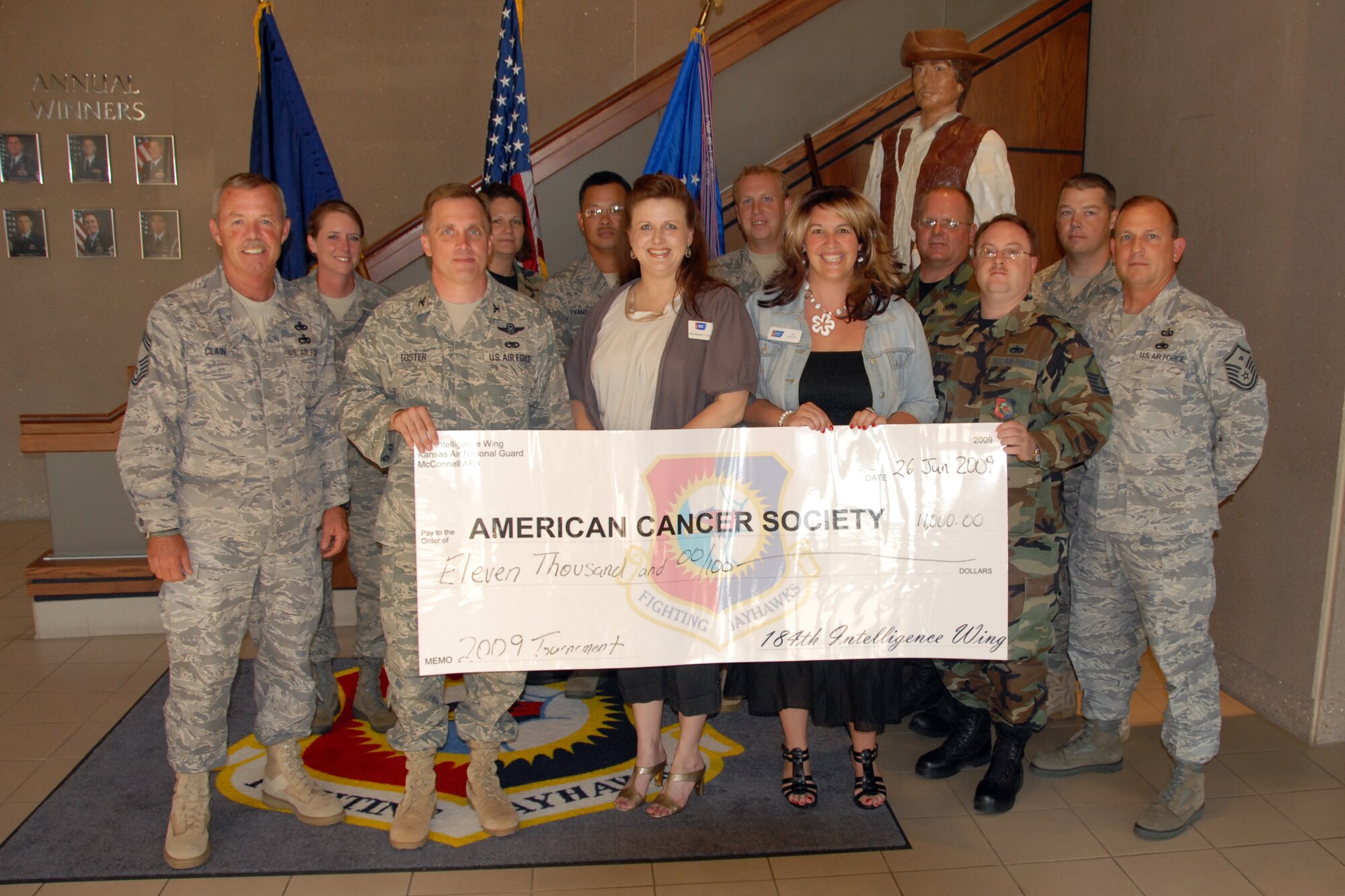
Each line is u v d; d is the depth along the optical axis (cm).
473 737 251
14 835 249
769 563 237
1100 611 276
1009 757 266
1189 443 254
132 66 557
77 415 393
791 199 418
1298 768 286
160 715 322
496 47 587
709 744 305
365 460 311
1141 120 398
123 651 380
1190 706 254
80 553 401
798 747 267
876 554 237
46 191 561
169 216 568
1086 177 309
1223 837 250
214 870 234
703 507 234
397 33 580
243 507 238
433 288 239
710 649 238
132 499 230
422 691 244
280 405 243
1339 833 251
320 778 283
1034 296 328
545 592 233
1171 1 375
